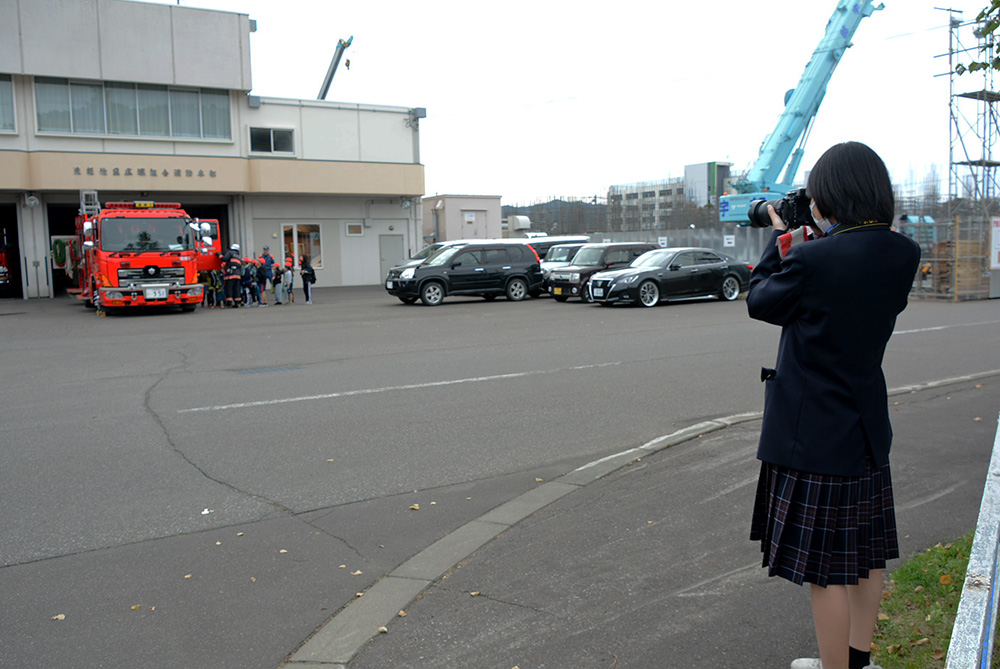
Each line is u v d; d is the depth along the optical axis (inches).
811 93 1141.7
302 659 126.3
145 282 758.5
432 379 366.6
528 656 124.3
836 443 96.9
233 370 401.4
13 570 162.6
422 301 836.6
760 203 113.0
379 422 284.5
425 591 149.3
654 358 423.8
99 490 212.5
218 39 1117.1
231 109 1153.4
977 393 315.3
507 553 166.2
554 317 665.6
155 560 167.3
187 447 253.8
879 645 120.5
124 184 1055.0
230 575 159.5
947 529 171.0
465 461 237.5
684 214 2856.8
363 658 125.7
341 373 386.3
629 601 142.1
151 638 134.2
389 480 220.1
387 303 887.1
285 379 371.2
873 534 104.0
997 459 97.9
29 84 1015.0
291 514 194.7
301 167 1187.9
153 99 1097.4
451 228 1658.5
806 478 98.7
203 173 1109.7
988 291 842.8
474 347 474.6
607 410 301.9
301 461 238.1
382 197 1311.5
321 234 1267.2
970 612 70.1
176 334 581.3
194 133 1130.7
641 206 3442.4
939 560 148.2
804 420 98.6
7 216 1179.9
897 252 97.9
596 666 120.8
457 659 124.3
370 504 201.3
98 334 589.6
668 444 248.1
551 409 303.9
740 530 175.2
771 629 130.6
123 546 175.2
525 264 882.8
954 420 269.7
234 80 1132.5
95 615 142.8
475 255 860.6
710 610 137.6
